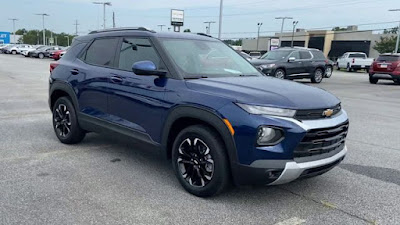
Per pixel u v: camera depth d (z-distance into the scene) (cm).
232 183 388
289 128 340
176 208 366
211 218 348
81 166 482
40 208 358
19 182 420
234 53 526
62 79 569
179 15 3006
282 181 352
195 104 378
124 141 474
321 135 359
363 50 7031
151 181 435
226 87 382
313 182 446
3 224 326
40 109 898
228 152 357
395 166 517
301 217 356
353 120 871
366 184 446
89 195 391
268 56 1792
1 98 1066
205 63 454
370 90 1625
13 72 2092
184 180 403
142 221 338
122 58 488
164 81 419
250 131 340
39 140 607
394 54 1961
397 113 991
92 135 645
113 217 344
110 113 489
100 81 500
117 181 432
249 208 371
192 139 391
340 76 2727
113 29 534
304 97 372
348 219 354
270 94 365
